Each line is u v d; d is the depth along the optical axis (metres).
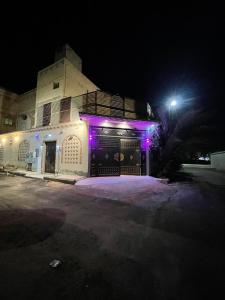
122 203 6.81
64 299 2.27
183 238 4.07
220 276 2.77
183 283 2.60
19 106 22.31
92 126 12.28
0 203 6.68
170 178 14.22
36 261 3.07
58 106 15.52
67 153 13.43
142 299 2.30
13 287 2.46
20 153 17.92
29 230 4.30
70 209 6.02
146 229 4.53
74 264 3.00
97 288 2.46
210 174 19.84
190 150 28.42
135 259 3.18
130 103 13.80
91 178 11.63
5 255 3.24
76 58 18.61
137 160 13.45
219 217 5.56
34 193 8.33
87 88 19.88
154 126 14.27
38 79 18.27
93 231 4.33
